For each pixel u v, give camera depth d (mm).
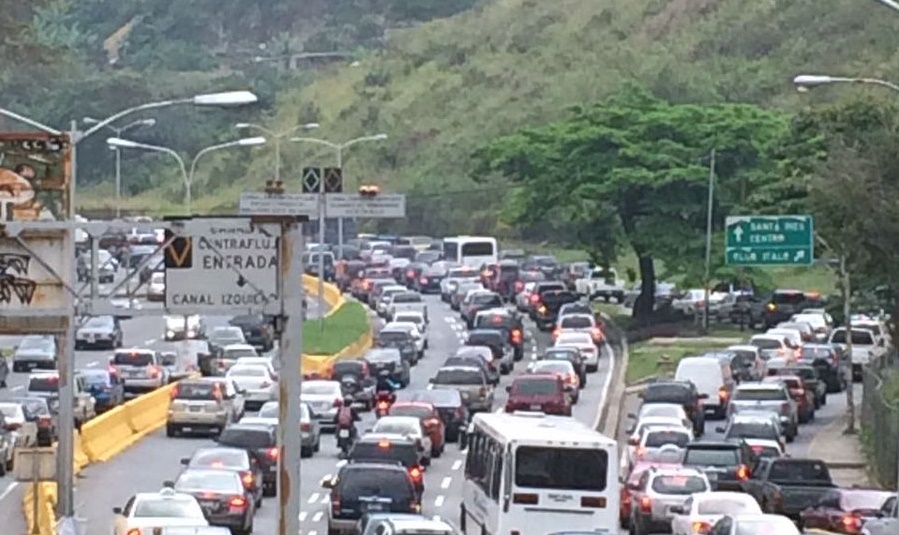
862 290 85250
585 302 123812
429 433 70750
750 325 118500
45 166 42531
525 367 103562
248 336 110500
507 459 43656
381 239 174875
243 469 52750
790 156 94938
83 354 104125
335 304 134625
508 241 179500
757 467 59125
